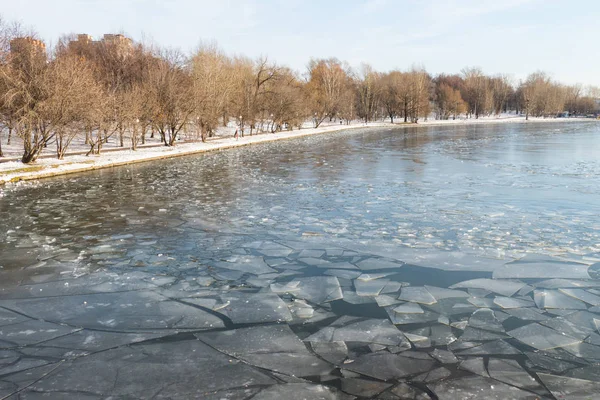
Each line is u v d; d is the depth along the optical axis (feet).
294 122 165.07
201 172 59.36
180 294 18.57
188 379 12.50
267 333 15.19
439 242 25.64
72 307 17.30
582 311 16.66
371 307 17.22
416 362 13.29
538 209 34.42
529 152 84.07
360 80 256.73
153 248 24.98
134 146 87.10
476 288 18.97
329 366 13.14
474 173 56.18
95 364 13.30
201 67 119.03
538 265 21.63
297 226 29.73
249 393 11.83
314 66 256.32
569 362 13.25
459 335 14.96
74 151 81.71
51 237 27.17
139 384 12.26
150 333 15.24
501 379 12.37
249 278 20.38
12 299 18.11
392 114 257.14
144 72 110.73
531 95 326.44
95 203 38.17
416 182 49.49
